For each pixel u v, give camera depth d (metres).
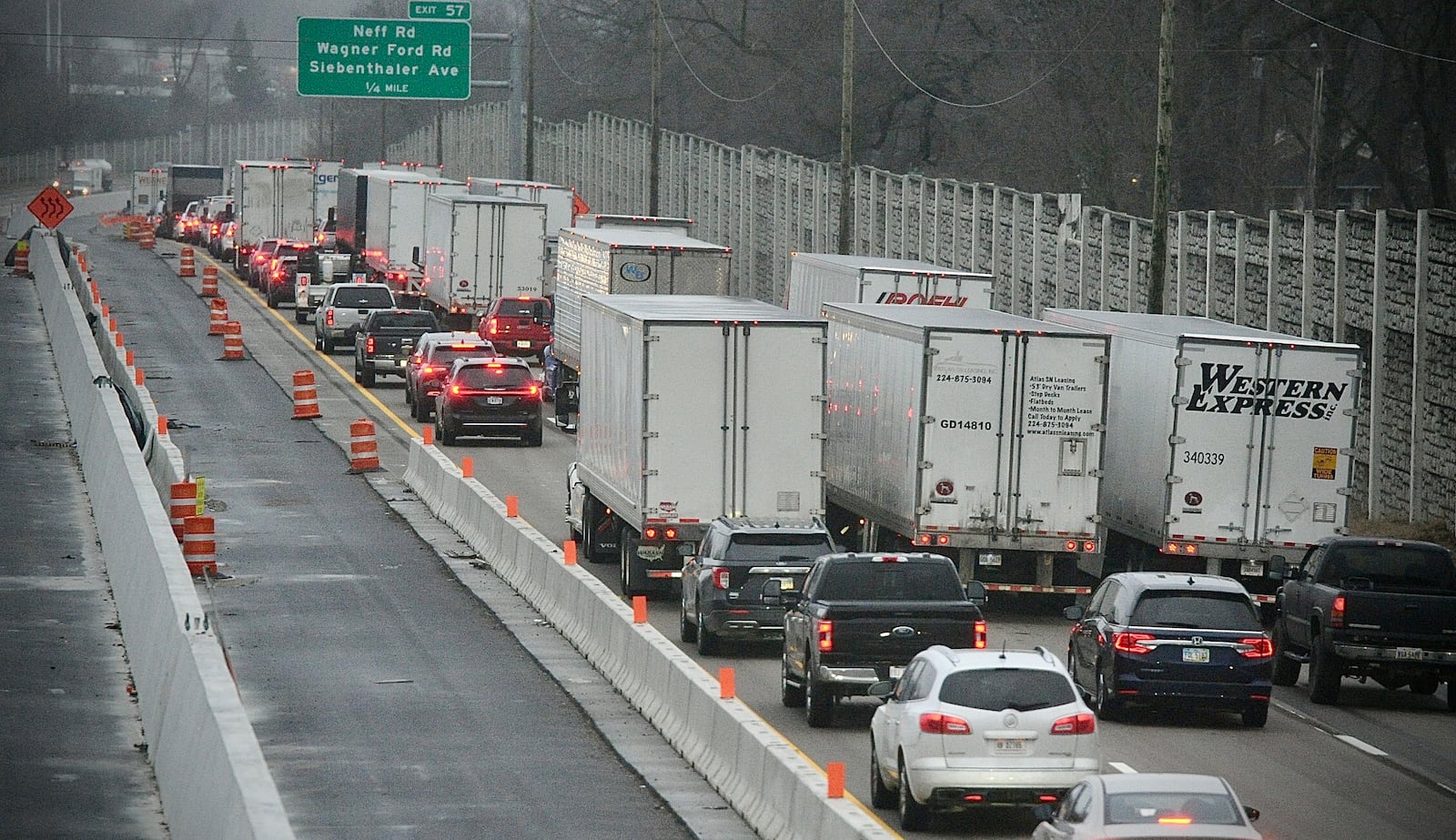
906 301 150.25
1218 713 88.62
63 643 90.88
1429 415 129.38
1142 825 48.06
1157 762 76.00
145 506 97.50
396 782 71.25
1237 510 107.69
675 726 78.38
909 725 63.97
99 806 64.19
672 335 107.94
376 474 158.50
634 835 64.38
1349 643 88.69
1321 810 68.31
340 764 73.94
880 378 114.19
